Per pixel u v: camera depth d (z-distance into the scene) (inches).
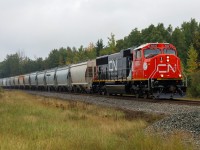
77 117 739.4
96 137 460.8
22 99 1413.6
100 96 1341.0
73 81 1919.3
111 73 1341.0
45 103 1125.7
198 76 1562.5
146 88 1027.3
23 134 514.3
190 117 524.1
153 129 525.0
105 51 2942.9
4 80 4547.2
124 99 1093.8
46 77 2534.5
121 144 427.8
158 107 809.5
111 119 691.4
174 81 1019.3
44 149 400.2
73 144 423.8
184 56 2915.8
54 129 545.6
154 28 2947.8
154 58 1002.7
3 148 398.0
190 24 3486.7
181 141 411.2
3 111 875.4
